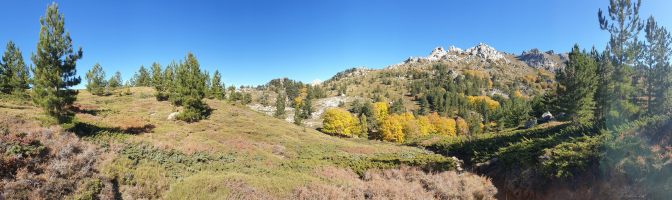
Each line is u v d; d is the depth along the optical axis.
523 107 86.94
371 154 40.06
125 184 13.80
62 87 22.97
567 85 41.62
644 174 14.66
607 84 34.16
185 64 48.97
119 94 63.41
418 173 20.72
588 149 19.36
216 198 13.57
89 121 27.58
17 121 20.69
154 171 15.78
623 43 31.91
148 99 59.09
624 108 32.09
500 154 27.44
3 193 10.51
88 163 14.57
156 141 23.06
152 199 12.98
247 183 15.83
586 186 15.95
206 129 37.16
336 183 18.28
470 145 42.66
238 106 74.00
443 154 43.62
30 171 12.70
